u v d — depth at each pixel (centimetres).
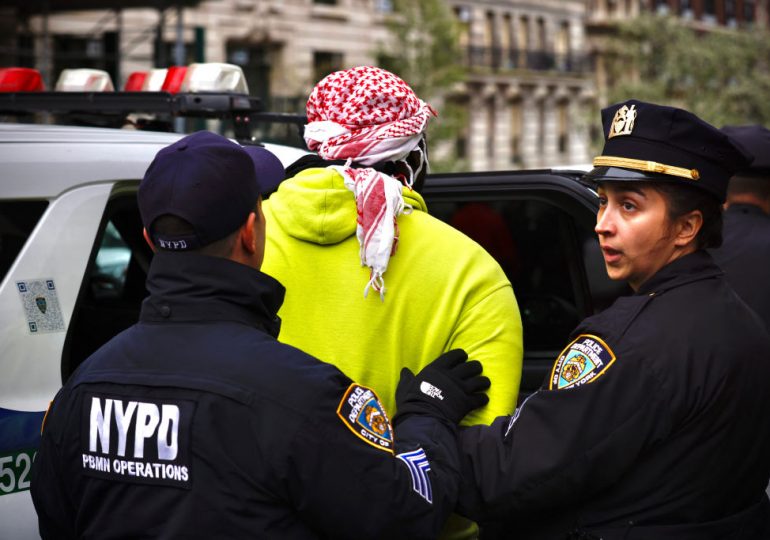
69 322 217
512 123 3722
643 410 156
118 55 1361
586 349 162
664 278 166
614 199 168
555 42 3947
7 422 203
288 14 2516
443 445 162
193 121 756
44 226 217
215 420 142
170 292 152
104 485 148
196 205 147
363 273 179
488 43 3594
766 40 2939
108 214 234
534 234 296
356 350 177
